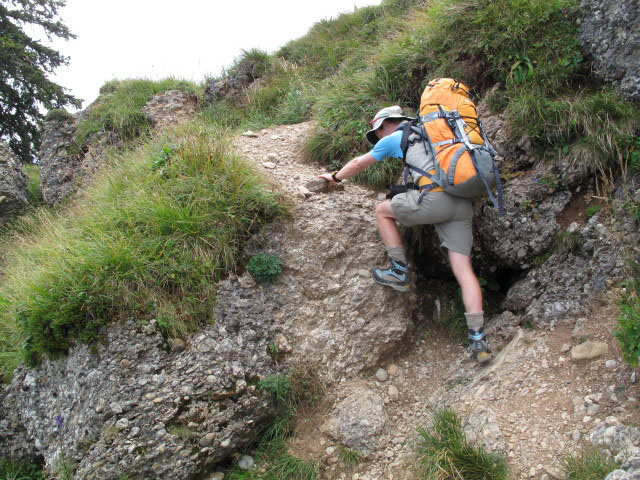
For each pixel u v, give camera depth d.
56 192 7.89
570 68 3.66
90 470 2.67
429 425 2.92
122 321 3.01
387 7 8.59
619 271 2.94
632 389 2.45
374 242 3.73
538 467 2.37
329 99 5.38
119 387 2.82
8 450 3.32
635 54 3.28
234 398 2.99
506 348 3.23
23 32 13.42
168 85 8.66
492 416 2.67
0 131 13.88
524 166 3.61
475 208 3.72
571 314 3.08
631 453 2.17
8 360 3.82
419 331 3.79
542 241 3.39
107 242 3.33
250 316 3.28
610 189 3.20
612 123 3.23
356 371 3.38
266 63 8.91
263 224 3.65
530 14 3.92
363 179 4.37
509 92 3.82
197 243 3.38
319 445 3.01
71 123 8.46
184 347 3.02
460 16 4.37
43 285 3.24
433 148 3.07
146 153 4.51
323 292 3.49
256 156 4.79
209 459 2.87
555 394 2.67
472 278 3.16
